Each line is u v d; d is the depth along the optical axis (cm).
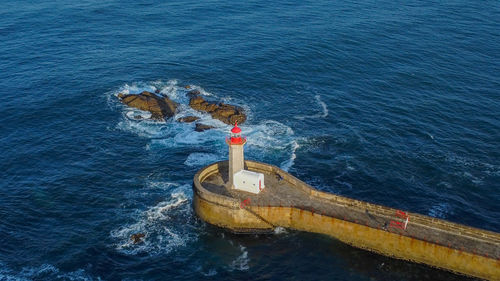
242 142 5056
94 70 8469
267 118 7156
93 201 5475
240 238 4988
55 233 4994
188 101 7581
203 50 9244
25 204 5394
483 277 4412
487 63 8800
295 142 6569
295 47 9294
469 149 6412
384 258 4738
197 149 6450
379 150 6400
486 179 5834
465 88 7950
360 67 8650
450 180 5819
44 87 7838
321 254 4778
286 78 8294
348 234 4853
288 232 5059
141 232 5025
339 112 7312
